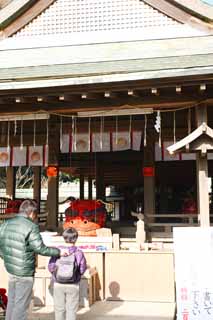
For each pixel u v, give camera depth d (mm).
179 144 5820
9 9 8297
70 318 4969
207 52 7414
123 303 6715
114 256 7066
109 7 8211
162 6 7914
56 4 8406
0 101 6871
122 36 8070
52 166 9281
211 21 7691
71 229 5176
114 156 11930
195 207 10359
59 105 7102
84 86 6211
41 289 6566
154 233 8273
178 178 13852
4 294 5758
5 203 12250
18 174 26328
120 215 16344
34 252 4645
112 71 6477
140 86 6191
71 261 4992
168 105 6789
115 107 6934
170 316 5871
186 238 5086
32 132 9391
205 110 6543
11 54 8375
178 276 5039
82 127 8977
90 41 8164
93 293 6758
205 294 4969
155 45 7832
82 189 16125
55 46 8266
